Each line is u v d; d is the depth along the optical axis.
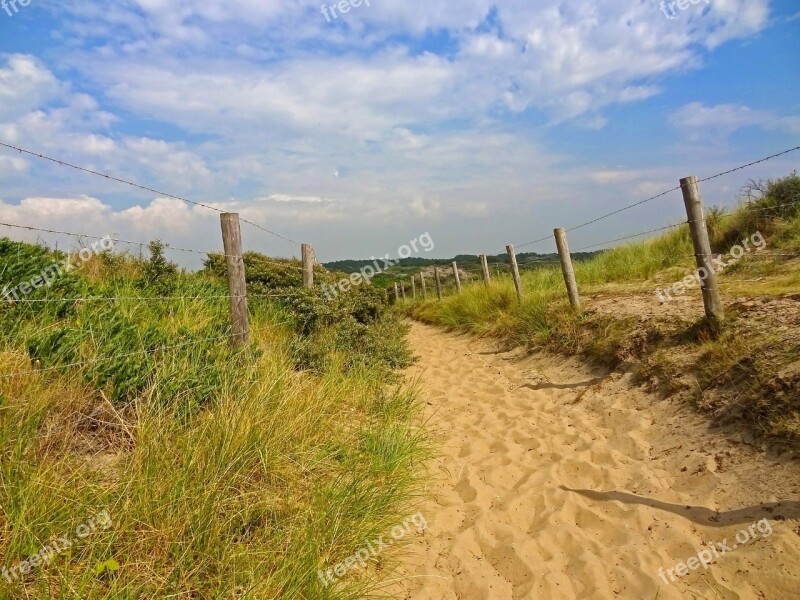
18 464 2.44
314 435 3.93
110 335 4.20
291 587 2.37
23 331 3.85
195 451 2.95
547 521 3.31
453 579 2.82
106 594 2.11
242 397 3.68
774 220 8.45
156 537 2.46
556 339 7.12
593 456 4.17
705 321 5.01
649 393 4.83
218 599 2.24
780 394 3.62
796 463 3.16
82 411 3.32
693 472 3.54
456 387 6.65
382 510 3.26
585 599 2.63
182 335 4.61
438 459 4.40
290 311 7.12
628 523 3.21
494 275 13.39
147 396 3.54
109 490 2.61
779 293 5.33
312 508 3.00
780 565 2.58
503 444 4.61
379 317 8.91
